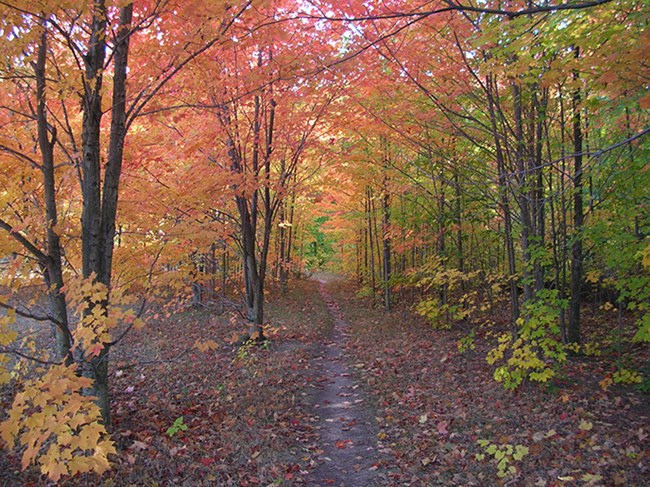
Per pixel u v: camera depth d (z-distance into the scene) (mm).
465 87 6727
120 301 3822
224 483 4270
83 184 4961
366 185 13023
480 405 5980
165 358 9391
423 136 9117
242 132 9328
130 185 6289
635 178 6297
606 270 9203
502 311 13258
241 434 5434
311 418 6336
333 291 27719
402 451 5047
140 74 5016
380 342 11117
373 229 18875
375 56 6520
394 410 6328
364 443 5449
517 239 9508
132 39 5383
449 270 10398
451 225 10984
